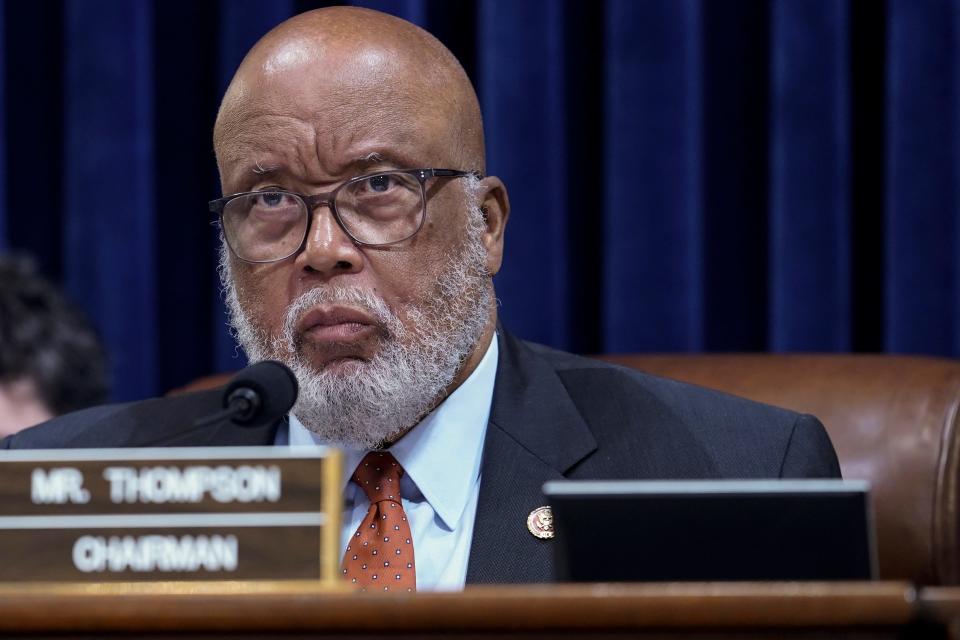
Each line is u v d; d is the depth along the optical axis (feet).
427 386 11.00
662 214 19.07
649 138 19.11
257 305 11.11
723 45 19.58
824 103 18.97
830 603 6.31
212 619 6.56
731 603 6.34
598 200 19.98
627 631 6.42
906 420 12.94
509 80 19.20
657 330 19.07
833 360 13.80
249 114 11.09
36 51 20.80
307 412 10.91
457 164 11.44
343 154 10.78
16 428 14.97
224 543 7.06
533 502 11.09
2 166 20.29
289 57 11.07
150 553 7.10
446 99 11.41
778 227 19.06
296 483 7.09
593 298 20.02
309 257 10.71
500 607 6.40
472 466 11.48
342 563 10.69
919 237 18.70
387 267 10.80
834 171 18.93
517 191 19.19
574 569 7.33
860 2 19.71
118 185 20.12
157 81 20.59
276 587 6.95
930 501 12.62
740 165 19.63
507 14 19.20
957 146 18.61
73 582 7.10
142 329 20.07
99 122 20.15
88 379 15.48
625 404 12.05
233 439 12.30
